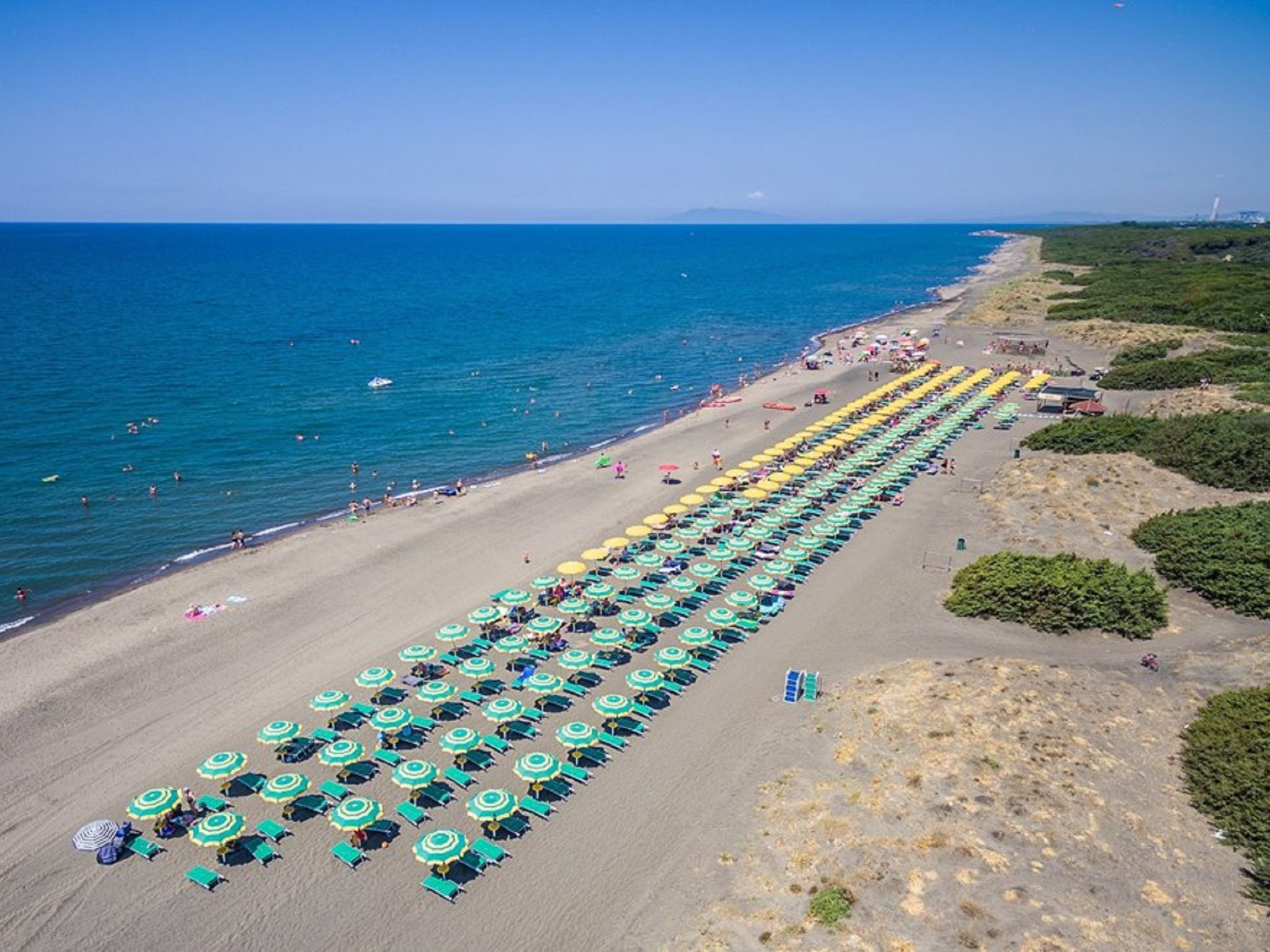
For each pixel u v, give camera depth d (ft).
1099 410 222.28
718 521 160.66
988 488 175.42
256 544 157.69
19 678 109.29
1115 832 75.51
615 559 147.54
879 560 145.48
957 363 309.83
